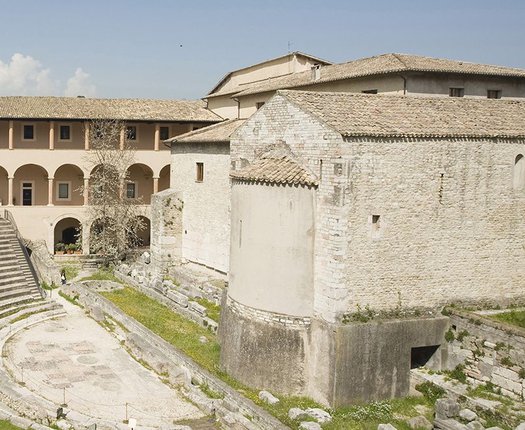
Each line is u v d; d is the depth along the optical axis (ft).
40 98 193.57
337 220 82.12
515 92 130.41
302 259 86.17
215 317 119.65
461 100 102.06
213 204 147.54
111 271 168.04
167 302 133.28
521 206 94.27
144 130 197.16
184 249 159.33
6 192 193.26
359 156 82.64
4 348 102.78
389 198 84.89
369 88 126.00
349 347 82.07
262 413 77.20
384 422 77.51
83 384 89.97
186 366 97.55
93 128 184.96
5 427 73.97
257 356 88.53
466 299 91.15
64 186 199.93
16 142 188.85
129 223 184.96
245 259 91.20
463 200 89.92
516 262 94.48
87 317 124.57
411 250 86.84
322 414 77.77
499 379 81.66
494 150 91.61
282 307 87.20
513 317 88.07
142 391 88.74
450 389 82.58
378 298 85.30
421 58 128.98
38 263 158.51
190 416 81.30
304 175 85.92
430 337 87.30
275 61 176.35
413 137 85.61
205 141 146.72
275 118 94.27
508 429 74.18
